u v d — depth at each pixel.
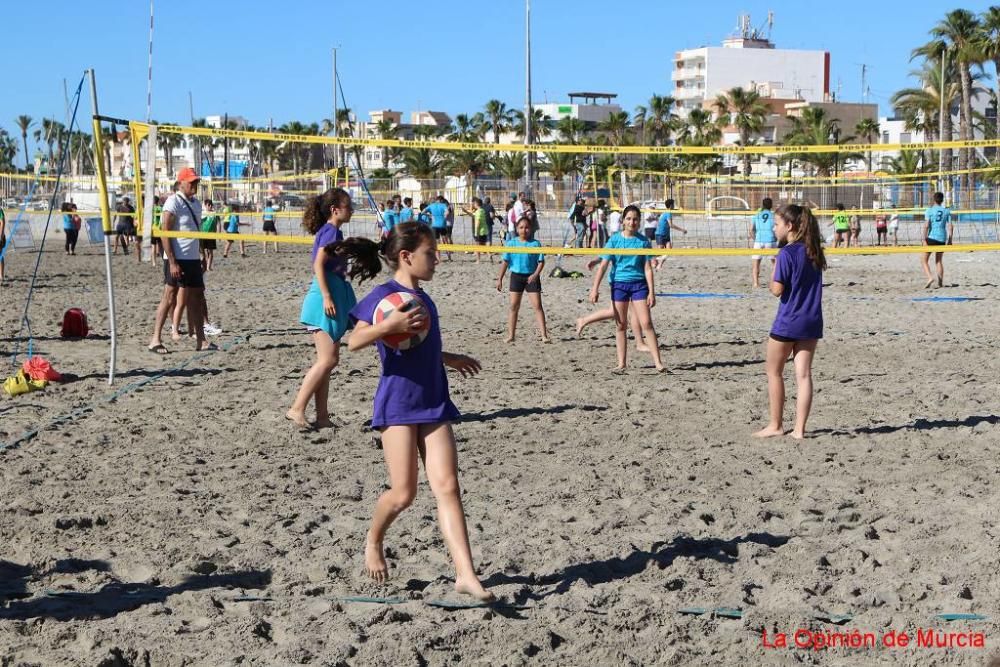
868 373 10.23
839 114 105.50
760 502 5.96
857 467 6.70
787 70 122.50
